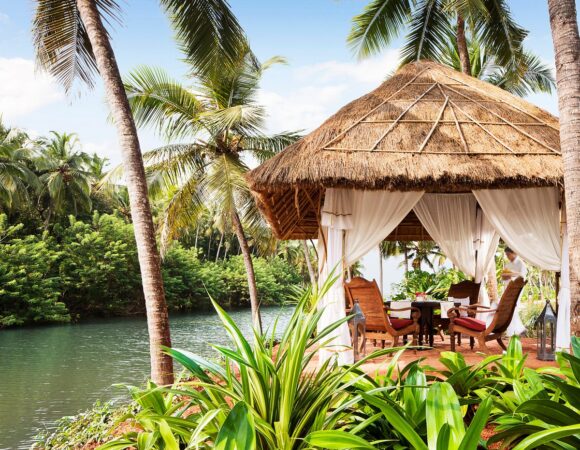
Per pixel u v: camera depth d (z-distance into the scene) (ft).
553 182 21.67
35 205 118.83
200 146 53.36
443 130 24.04
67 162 120.47
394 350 7.88
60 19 25.50
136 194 19.30
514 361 10.18
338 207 22.66
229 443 5.77
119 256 115.85
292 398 7.10
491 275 40.14
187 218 55.36
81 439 16.83
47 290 98.99
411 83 27.58
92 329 90.33
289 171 21.86
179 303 136.15
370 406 8.12
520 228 23.15
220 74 29.35
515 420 7.34
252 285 57.36
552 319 21.95
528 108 26.66
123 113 19.70
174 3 26.81
